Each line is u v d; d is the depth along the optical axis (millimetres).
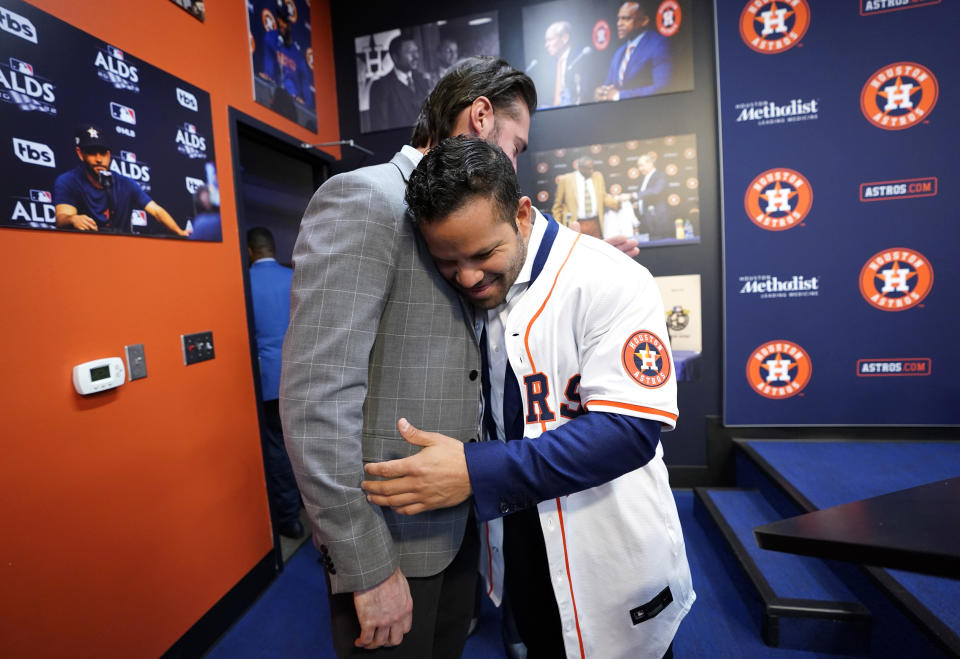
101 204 1294
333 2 2752
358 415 622
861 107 2248
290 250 3578
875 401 2369
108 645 1286
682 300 2559
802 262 2379
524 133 810
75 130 1225
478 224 575
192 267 1634
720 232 2484
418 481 605
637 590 779
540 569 875
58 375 1175
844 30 2225
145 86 1449
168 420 1507
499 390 812
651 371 660
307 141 2480
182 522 1550
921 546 362
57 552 1165
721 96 2367
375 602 628
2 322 1060
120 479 1337
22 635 1089
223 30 1840
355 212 623
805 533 411
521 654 1481
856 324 2357
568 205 2611
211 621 1657
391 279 660
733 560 1832
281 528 2396
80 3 1246
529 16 2541
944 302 2258
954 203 2203
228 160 1838
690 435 2611
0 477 1053
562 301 734
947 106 2168
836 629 1462
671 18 2418
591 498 774
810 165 2320
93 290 1271
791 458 2197
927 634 1200
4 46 1062
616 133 2537
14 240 1085
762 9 2281
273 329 2266
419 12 2664
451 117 747
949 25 2133
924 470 2002
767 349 2455
